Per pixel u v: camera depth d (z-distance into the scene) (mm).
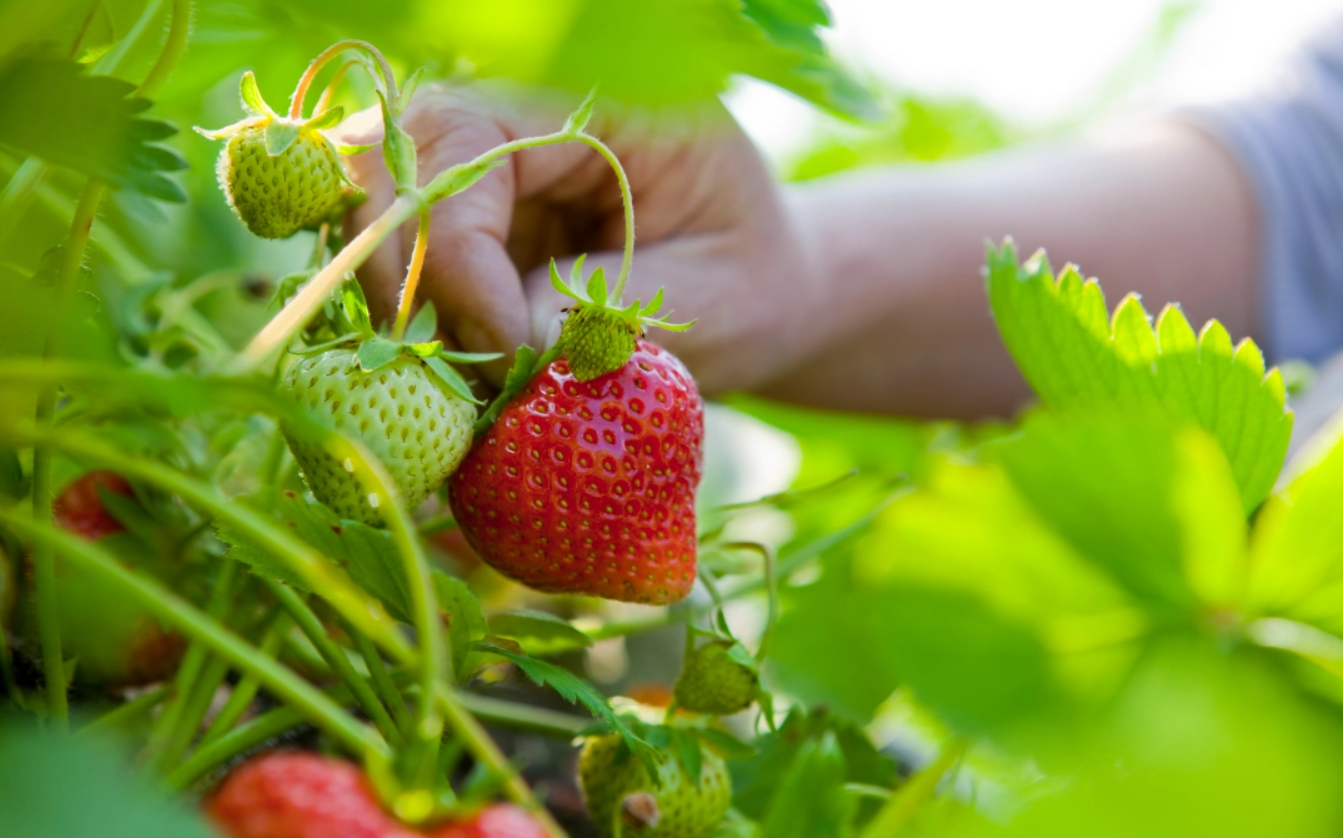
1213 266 708
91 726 353
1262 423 349
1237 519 306
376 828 292
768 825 372
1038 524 307
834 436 630
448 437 354
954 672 304
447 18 228
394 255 386
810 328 542
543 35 226
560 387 363
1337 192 707
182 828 215
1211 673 303
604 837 384
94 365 281
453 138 387
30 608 363
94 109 307
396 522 290
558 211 446
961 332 650
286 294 362
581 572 366
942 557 307
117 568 290
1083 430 306
